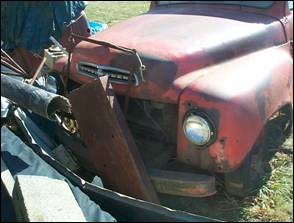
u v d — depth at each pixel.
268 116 3.46
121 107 3.79
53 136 4.08
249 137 3.28
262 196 3.74
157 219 2.89
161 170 3.45
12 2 4.17
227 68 3.63
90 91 3.36
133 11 10.59
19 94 3.49
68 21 4.31
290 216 3.59
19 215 2.76
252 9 4.48
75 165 3.77
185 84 3.42
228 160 3.23
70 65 4.03
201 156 3.30
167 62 3.48
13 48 4.62
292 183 3.93
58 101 3.38
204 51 3.66
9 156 3.29
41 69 4.30
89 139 3.51
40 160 3.25
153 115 3.75
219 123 3.20
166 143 3.69
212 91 3.27
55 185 2.89
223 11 4.51
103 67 3.70
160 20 4.34
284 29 4.42
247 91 3.34
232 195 3.71
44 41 4.25
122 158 3.34
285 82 3.77
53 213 2.62
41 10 4.20
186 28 4.04
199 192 3.33
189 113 3.29
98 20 9.24
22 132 3.80
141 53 3.59
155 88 3.47
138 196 3.33
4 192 3.01
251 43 4.02
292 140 4.50
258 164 3.81
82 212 2.68
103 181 3.54
